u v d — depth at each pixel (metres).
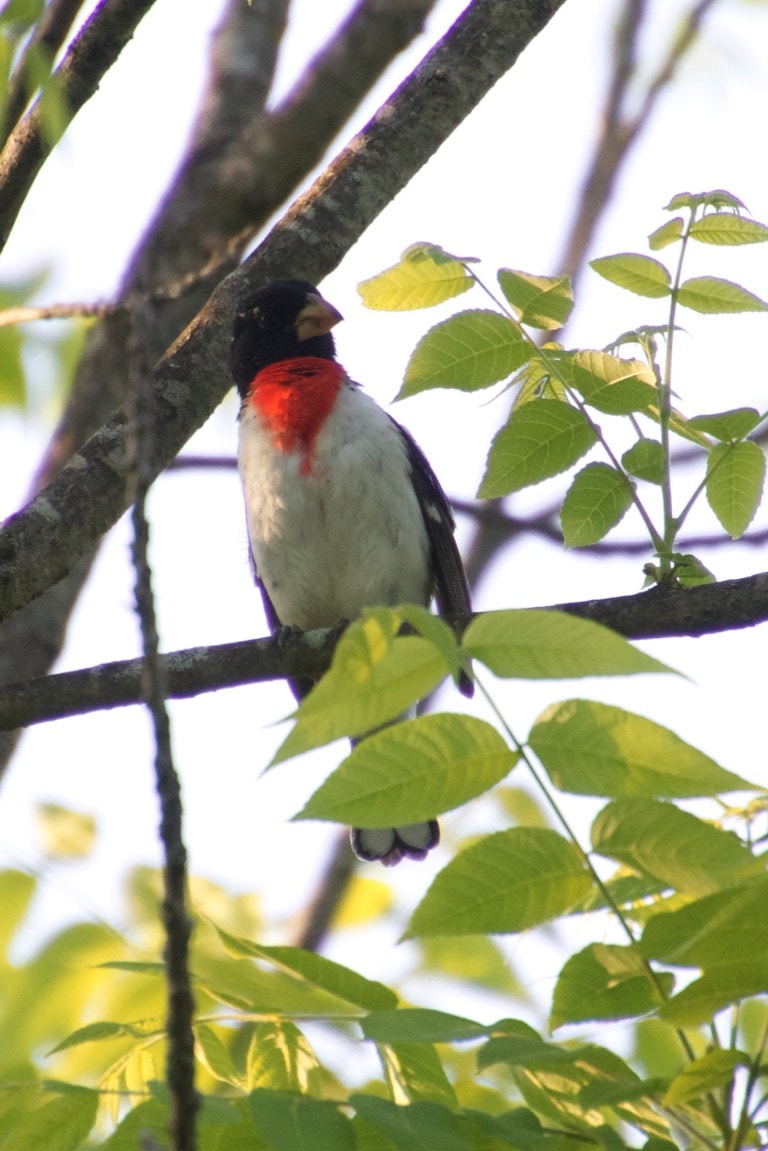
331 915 11.20
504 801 10.38
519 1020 4.33
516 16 8.17
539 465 7.00
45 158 6.71
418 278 6.78
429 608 10.27
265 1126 4.04
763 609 6.84
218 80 11.20
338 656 3.95
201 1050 5.03
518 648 3.95
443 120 8.16
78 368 10.45
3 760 10.27
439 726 4.11
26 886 6.91
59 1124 4.62
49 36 6.45
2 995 6.78
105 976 6.86
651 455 6.96
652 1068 6.52
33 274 10.83
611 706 4.10
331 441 9.56
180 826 4.22
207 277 9.91
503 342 6.82
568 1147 4.41
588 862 4.21
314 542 9.64
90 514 7.53
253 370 10.39
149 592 4.48
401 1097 4.82
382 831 9.56
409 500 9.74
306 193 8.16
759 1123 4.45
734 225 6.66
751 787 4.01
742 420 6.66
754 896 3.90
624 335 6.86
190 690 7.59
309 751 4.02
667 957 4.16
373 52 10.70
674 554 6.82
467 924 4.18
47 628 10.17
